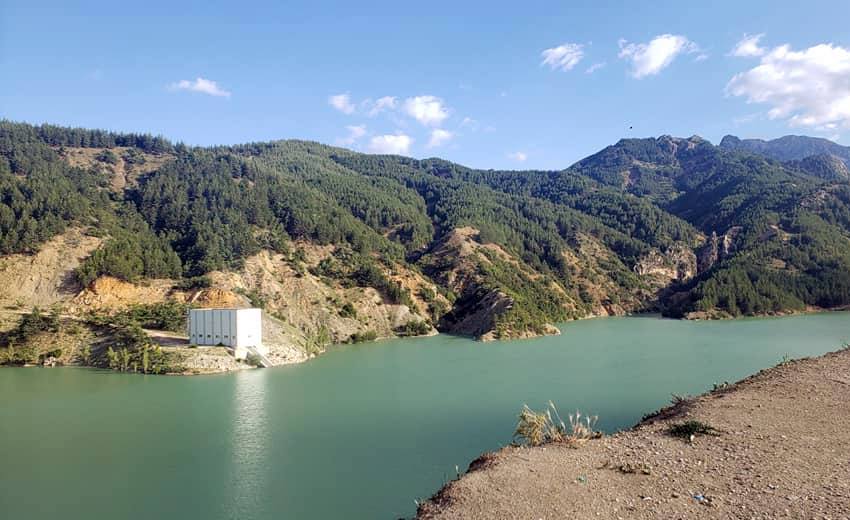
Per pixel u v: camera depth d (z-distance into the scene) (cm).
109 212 13988
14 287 10506
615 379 6994
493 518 1836
